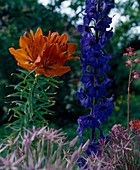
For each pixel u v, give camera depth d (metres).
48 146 2.58
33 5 8.30
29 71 3.29
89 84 3.32
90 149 3.27
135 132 3.39
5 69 7.73
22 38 3.09
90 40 3.28
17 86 3.21
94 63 3.29
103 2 3.30
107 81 3.31
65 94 8.59
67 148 2.80
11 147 2.64
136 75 3.95
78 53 8.73
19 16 8.30
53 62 3.09
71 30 8.81
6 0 8.17
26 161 2.48
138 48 9.41
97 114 3.30
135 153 3.20
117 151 3.19
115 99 10.23
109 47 8.76
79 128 3.34
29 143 2.52
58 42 3.10
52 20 8.40
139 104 10.95
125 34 9.27
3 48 8.02
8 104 7.37
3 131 7.46
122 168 3.14
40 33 3.16
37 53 3.09
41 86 3.23
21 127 3.23
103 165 3.02
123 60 9.11
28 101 3.23
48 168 2.22
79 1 7.76
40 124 3.26
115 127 3.36
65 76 8.66
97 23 3.28
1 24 8.46
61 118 8.58
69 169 2.45
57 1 8.05
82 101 3.35
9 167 2.13
